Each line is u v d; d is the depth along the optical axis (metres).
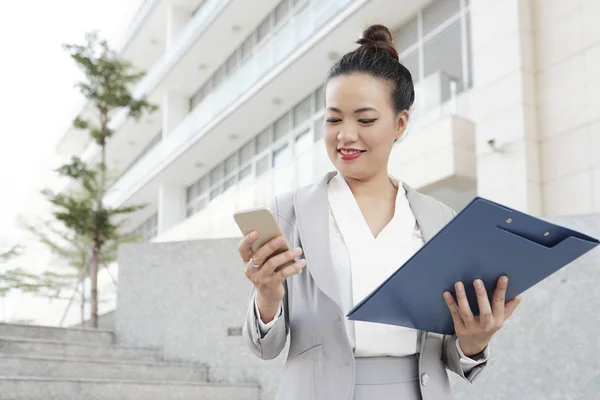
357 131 1.41
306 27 13.08
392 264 1.43
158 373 5.02
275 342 1.42
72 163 13.46
